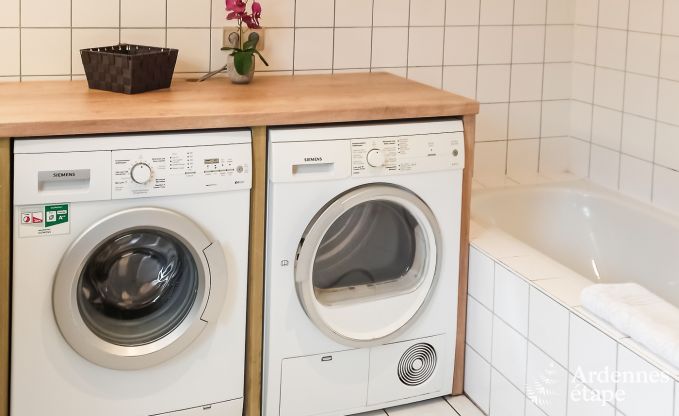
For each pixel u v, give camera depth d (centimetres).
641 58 304
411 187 242
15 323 207
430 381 263
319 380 245
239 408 240
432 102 245
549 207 326
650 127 303
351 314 243
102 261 218
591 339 203
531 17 332
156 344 222
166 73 256
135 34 274
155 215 212
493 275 247
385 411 258
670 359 179
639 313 194
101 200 208
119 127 208
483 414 257
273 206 226
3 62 261
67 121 202
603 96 327
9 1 258
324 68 303
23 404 213
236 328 233
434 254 251
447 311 260
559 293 219
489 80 331
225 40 286
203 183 218
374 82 284
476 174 340
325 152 229
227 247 226
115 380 221
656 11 295
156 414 228
